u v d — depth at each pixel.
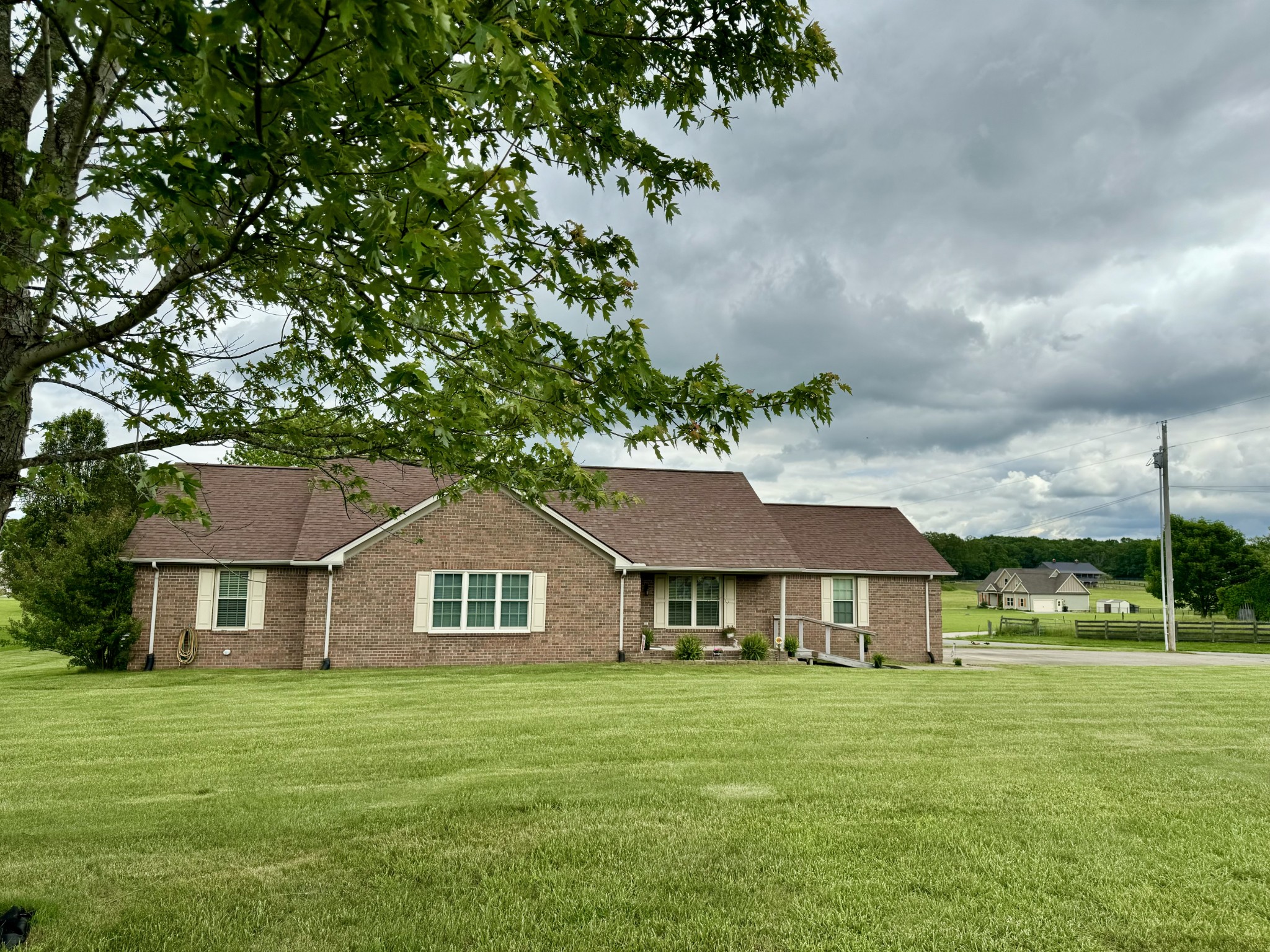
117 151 3.08
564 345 3.96
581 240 4.56
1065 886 5.02
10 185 3.68
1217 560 51.69
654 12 4.75
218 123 2.34
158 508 4.18
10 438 4.02
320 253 2.91
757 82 5.20
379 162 2.76
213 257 3.61
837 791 7.14
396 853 5.59
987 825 6.18
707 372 4.19
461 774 7.84
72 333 3.73
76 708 12.06
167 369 4.19
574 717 11.09
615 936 4.38
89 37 3.04
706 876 5.17
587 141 4.76
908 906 4.73
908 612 25.20
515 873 5.23
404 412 4.51
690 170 5.14
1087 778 7.68
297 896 4.89
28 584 17.84
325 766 8.15
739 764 8.21
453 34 2.09
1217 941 4.30
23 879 5.11
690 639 20.62
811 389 4.30
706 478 26.78
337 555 18.42
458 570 19.42
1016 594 110.62
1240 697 13.69
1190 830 6.07
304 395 5.30
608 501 6.14
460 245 2.83
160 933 4.39
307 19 2.05
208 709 11.90
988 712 11.77
